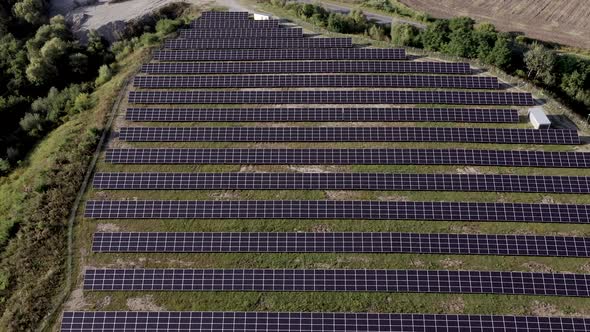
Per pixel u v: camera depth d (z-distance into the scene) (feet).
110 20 332.80
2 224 186.19
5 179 213.05
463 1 369.50
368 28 312.29
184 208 190.08
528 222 184.24
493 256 174.91
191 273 169.68
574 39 320.29
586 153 205.16
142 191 200.13
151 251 178.50
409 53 272.51
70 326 157.07
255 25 296.10
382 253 176.76
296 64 258.37
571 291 162.91
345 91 239.71
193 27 298.97
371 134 217.56
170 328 157.17
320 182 198.49
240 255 177.78
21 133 242.17
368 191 197.67
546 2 362.12
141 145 219.20
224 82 249.55
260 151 210.38
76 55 282.97
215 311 160.25
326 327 156.46
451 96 235.20
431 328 155.43
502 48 261.44
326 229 185.06
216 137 219.61
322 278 167.84
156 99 240.94
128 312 159.33
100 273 169.27
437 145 214.48
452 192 195.83
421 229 184.24
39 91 279.49
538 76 264.11
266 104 238.27
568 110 231.30
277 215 187.93
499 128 221.05
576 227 182.50
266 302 164.76
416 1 369.50
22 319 160.25
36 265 174.91
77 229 186.70
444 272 167.12
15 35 336.70
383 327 156.04
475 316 156.46
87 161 210.79
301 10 311.06
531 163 204.23
